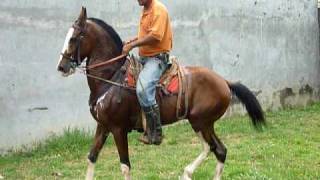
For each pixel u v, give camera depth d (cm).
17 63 1041
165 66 776
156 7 739
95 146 789
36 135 1072
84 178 888
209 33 1354
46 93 1081
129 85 762
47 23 1075
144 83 748
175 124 1288
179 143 1132
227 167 909
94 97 774
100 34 766
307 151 1028
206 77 804
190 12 1313
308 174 865
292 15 1555
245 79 1435
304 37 1602
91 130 1151
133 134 1180
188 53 1314
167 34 760
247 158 980
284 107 1546
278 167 907
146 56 766
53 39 1085
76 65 761
